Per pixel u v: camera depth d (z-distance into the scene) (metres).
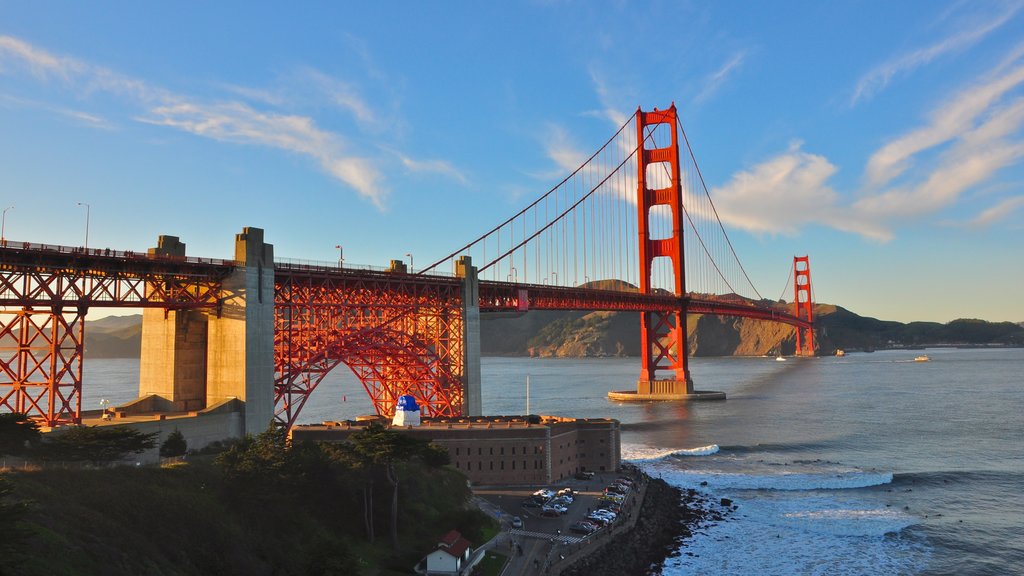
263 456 57.19
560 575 61.34
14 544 31.67
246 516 53.97
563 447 95.19
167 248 81.56
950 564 70.25
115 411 75.44
